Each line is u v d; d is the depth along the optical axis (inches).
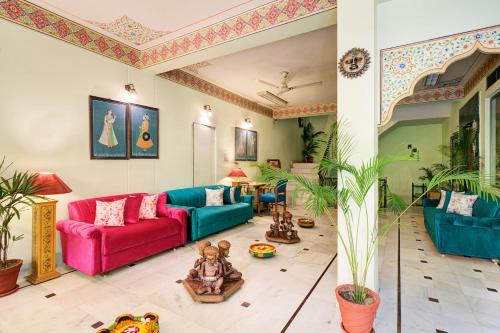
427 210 195.3
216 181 237.8
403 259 140.4
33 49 120.2
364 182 79.0
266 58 176.2
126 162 161.3
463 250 138.4
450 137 259.9
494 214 138.0
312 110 309.9
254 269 124.9
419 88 235.5
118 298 97.6
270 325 82.0
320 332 78.7
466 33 86.0
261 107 307.6
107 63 149.9
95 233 110.5
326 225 212.8
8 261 106.3
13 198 101.3
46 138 125.1
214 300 94.3
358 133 90.3
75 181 136.2
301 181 83.8
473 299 98.3
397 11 94.3
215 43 134.1
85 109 140.0
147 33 144.8
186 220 157.2
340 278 94.8
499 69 147.3
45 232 111.9
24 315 86.4
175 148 195.5
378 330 79.9
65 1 116.0
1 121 111.0
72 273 119.3
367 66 88.9
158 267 126.3
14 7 114.0
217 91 237.1
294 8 111.0
